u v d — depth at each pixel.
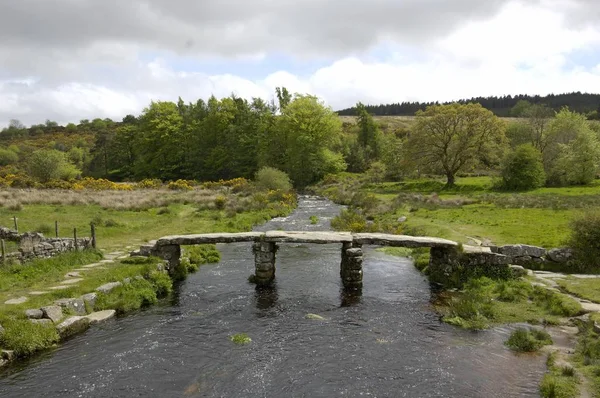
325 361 10.42
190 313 13.76
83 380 9.48
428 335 11.94
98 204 37.97
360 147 84.62
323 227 29.31
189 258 19.69
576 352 10.23
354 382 9.42
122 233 24.77
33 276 14.73
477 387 9.12
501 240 21.00
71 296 12.93
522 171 49.31
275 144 74.50
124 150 94.12
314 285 16.91
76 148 106.19
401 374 9.74
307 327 12.61
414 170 65.06
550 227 24.27
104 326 12.50
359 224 26.48
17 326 10.70
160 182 65.75
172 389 9.18
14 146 105.62
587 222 17.25
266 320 13.20
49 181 55.56
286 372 9.90
